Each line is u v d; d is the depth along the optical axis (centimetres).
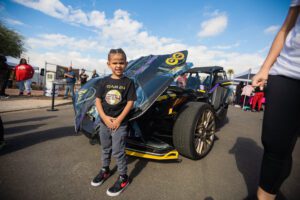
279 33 108
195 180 178
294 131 100
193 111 211
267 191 110
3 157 210
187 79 425
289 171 111
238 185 172
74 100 230
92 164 201
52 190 153
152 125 215
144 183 169
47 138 277
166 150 193
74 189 155
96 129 186
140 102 179
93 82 242
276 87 101
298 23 95
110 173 182
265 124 107
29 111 483
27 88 827
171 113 223
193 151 209
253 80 115
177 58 230
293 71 92
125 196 149
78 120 204
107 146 165
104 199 144
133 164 205
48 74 846
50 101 676
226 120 533
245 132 393
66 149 238
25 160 205
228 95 454
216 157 238
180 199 148
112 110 153
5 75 267
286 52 98
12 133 295
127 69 256
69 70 786
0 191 148
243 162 226
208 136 246
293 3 97
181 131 206
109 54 157
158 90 184
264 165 111
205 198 151
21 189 152
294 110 97
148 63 247
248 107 884
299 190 171
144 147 191
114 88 154
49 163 200
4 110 458
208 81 380
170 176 183
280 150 104
